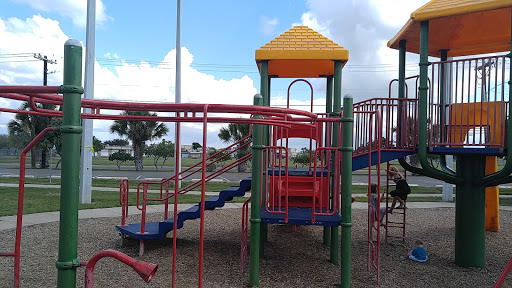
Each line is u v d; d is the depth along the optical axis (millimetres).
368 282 4887
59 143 28766
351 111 4395
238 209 11445
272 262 5691
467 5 5098
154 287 4461
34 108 3000
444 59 7340
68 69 2342
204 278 4824
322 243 7023
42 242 6570
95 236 7176
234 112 3195
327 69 6555
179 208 11148
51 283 4508
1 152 68312
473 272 5512
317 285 4699
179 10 17922
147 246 6438
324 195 5266
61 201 2346
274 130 4613
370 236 5129
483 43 7016
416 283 4926
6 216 9047
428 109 5746
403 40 6676
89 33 11344
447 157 13086
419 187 20953
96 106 3148
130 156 36250
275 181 5445
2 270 5004
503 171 5121
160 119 3189
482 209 5770
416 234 8141
